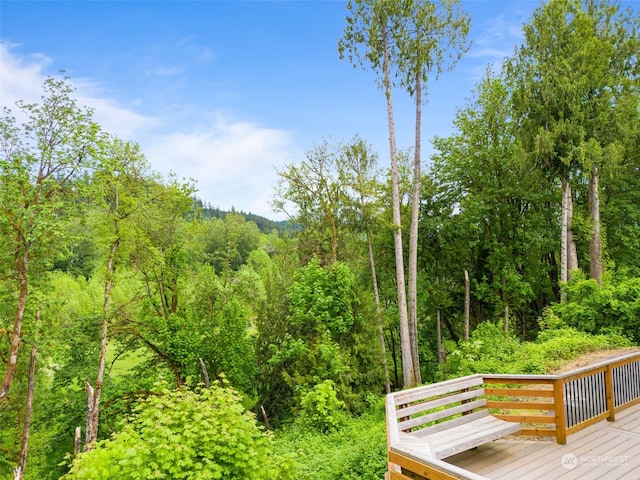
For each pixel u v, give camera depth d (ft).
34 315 59.21
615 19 66.85
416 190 63.52
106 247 56.59
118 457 21.29
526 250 73.61
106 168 54.49
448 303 78.64
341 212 68.18
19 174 49.24
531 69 63.10
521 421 20.84
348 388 54.54
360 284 68.54
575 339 42.73
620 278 59.41
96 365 61.72
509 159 72.49
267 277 71.51
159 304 70.79
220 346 65.05
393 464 13.79
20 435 59.62
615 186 75.87
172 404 24.53
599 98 61.57
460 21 60.08
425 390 19.44
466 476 10.28
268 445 26.91
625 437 20.52
